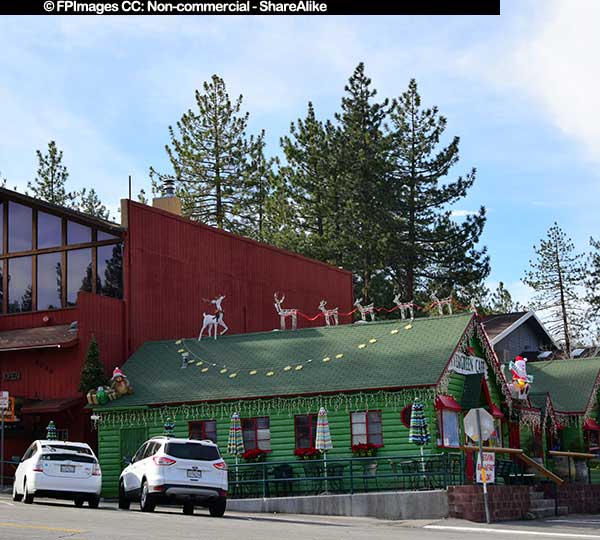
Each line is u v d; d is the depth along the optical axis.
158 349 39.22
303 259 50.94
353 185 61.25
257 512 30.11
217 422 34.34
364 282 62.16
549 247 70.19
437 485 30.31
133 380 37.09
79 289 40.34
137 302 39.97
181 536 18.34
